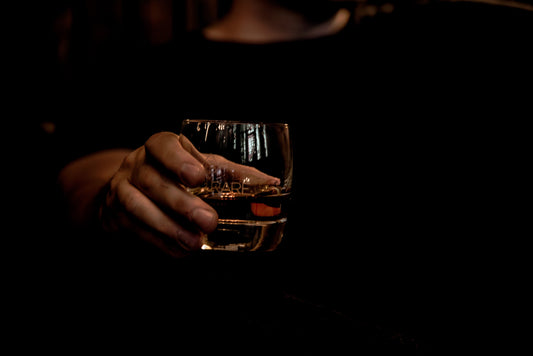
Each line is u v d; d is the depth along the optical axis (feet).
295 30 3.84
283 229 1.60
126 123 4.17
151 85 4.10
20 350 1.34
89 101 4.47
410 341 1.40
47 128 4.86
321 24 3.84
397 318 2.15
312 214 2.88
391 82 2.91
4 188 2.79
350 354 1.32
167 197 1.50
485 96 2.61
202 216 1.45
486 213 2.54
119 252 1.86
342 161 3.00
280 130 1.58
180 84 3.88
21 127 4.31
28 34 5.45
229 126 1.52
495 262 2.42
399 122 2.86
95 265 1.84
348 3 3.85
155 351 1.34
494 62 2.60
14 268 1.80
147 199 1.57
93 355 1.32
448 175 2.66
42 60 5.51
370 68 3.00
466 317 2.15
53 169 3.44
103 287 1.69
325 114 3.14
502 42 2.59
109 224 1.79
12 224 2.20
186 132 1.56
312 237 2.74
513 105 2.55
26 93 5.24
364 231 2.70
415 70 2.83
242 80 3.52
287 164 1.59
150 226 1.55
